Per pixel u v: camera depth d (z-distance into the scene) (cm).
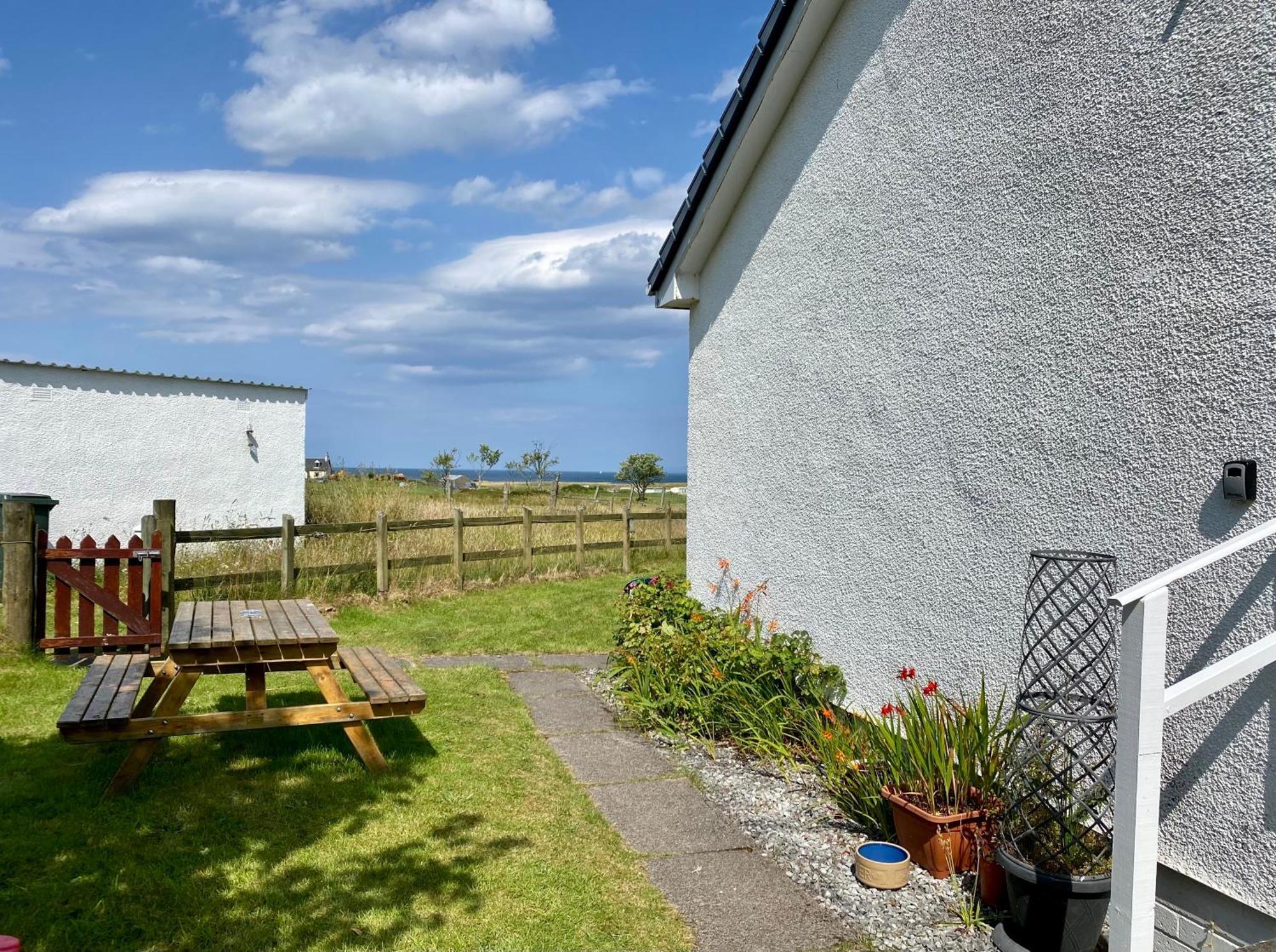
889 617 521
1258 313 300
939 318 474
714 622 688
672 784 503
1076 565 375
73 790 439
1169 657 333
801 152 620
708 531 784
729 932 340
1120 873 267
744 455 714
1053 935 315
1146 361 346
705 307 796
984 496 439
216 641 443
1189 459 326
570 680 753
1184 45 330
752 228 700
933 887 380
